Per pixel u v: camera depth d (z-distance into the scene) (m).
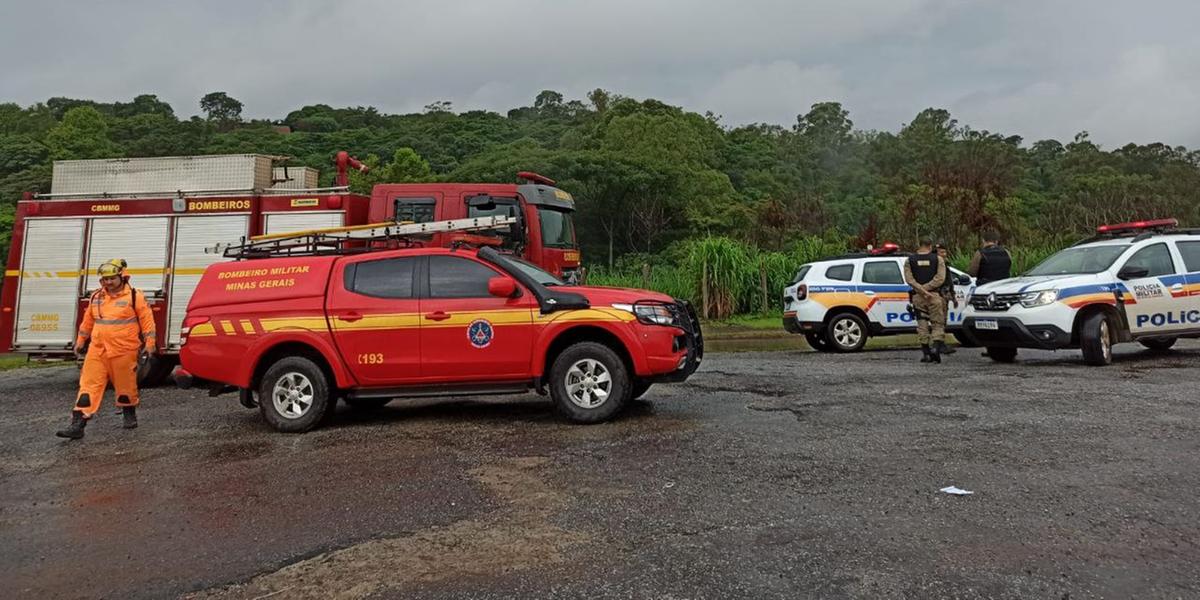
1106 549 3.61
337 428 7.33
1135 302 10.16
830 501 4.41
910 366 10.48
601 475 5.14
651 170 52.09
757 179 70.00
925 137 91.06
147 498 5.08
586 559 3.68
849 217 63.06
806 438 6.00
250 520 4.51
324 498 4.89
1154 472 4.82
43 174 56.16
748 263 20.69
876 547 3.70
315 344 7.25
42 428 7.92
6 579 3.73
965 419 6.54
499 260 7.35
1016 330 10.14
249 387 7.43
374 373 7.23
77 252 11.59
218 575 3.68
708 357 12.64
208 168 11.62
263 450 6.45
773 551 3.69
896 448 5.60
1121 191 62.59
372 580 3.54
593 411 6.95
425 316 7.17
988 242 12.67
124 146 83.88
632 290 7.34
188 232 11.45
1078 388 8.04
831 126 91.69
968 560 3.52
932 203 26.03
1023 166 88.06
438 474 5.36
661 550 3.75
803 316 13.42
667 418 7.04
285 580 3.58
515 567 3.62
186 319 7.69
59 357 11.65
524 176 12.69
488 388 7.21
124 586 3.59
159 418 8.31
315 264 7.50
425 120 116.94
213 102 133.50
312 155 90.75
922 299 11.02
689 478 4.98
